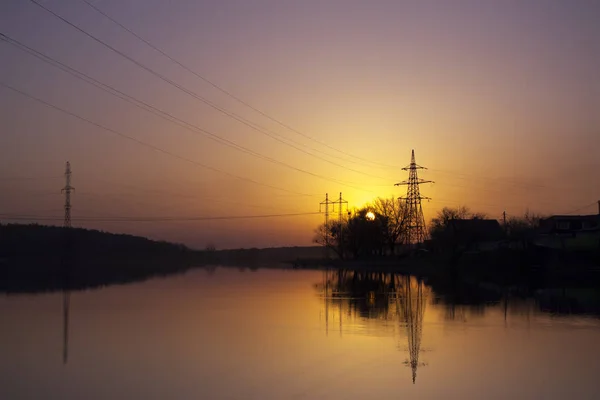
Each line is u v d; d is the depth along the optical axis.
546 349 20.72
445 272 81.31
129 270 105.75
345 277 73.25
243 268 119.50
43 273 91.06
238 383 15.85
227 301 39.81
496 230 104.12
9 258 117.50
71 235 119.50
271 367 17.83
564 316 29.98
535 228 97.19
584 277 62.31
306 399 14.29
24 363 18.58
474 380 16.25
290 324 27.34
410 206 95.12
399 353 20.06
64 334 24.66
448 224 92.12
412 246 129.50
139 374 16.97
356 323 27.66
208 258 182.62
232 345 21.72
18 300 41.34
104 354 20.05
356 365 18.14
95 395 14.72
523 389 15.30
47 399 14.38
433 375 16.81
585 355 19.67
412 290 48.94
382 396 14.59
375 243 119.44
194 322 28.33
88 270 104.94
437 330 25.30
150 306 36.47
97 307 35.94
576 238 79.12
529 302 37.34
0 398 14.48
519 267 72.50
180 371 17.34
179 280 69.31
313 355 19.72
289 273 89.50
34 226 126.25
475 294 43.94
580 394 14.84
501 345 21.62
